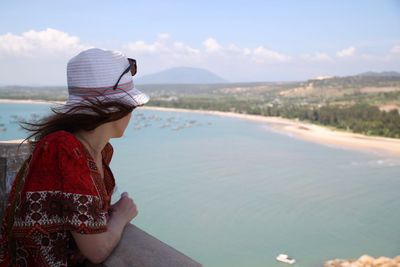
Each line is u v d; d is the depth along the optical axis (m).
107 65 1.52
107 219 1.58
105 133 1.59
